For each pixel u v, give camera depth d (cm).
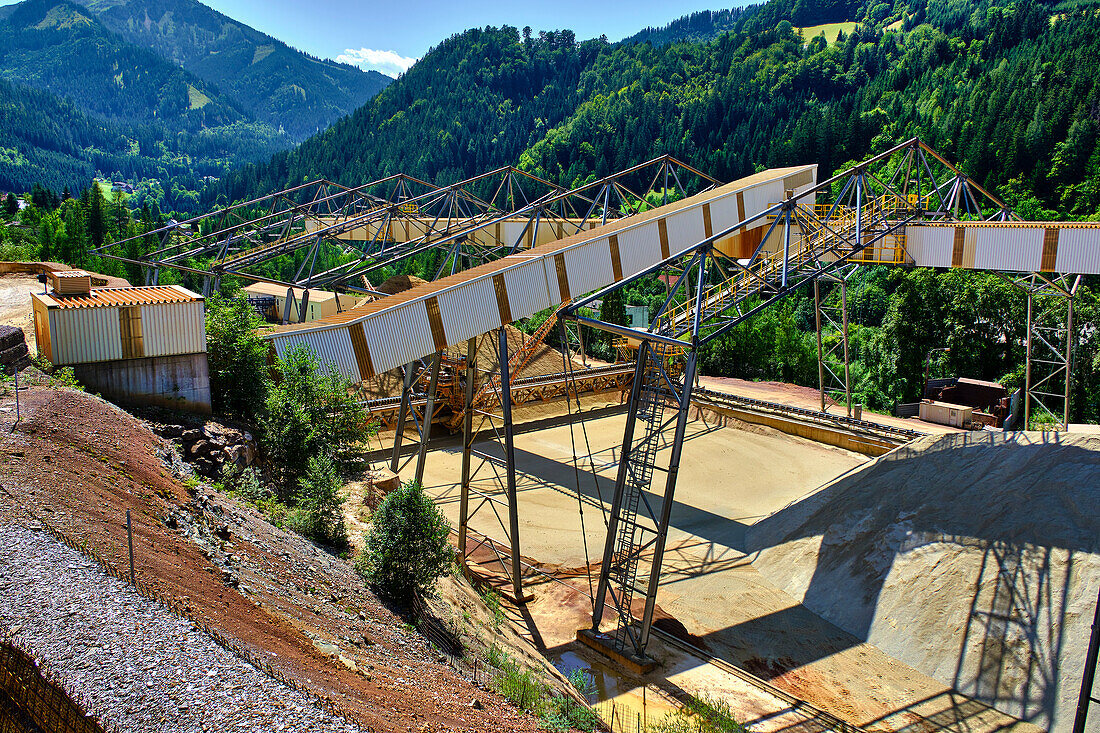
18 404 1534
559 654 2131
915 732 1833
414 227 5794
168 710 768
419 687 1170
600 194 4553
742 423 4778
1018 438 2662
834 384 6419
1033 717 1847
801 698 1970
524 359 3291
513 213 4316
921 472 2764
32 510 1086
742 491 3681
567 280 2823
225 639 929
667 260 2567
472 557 2756
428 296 2478
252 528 1506
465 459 2616
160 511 1316
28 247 8994
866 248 3166
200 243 4862
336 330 2383
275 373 2417
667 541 3080
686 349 2491
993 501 2430
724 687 1994
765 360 6625
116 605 909
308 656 1047
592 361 6347
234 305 2505
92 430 1554
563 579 2672
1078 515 2200
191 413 2212
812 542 2784
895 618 2297
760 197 3609
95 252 4509
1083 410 5209
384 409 3481
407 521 1579
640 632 2155
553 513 3306
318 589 1384
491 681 1399
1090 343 5284
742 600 2567
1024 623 2030
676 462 2192
